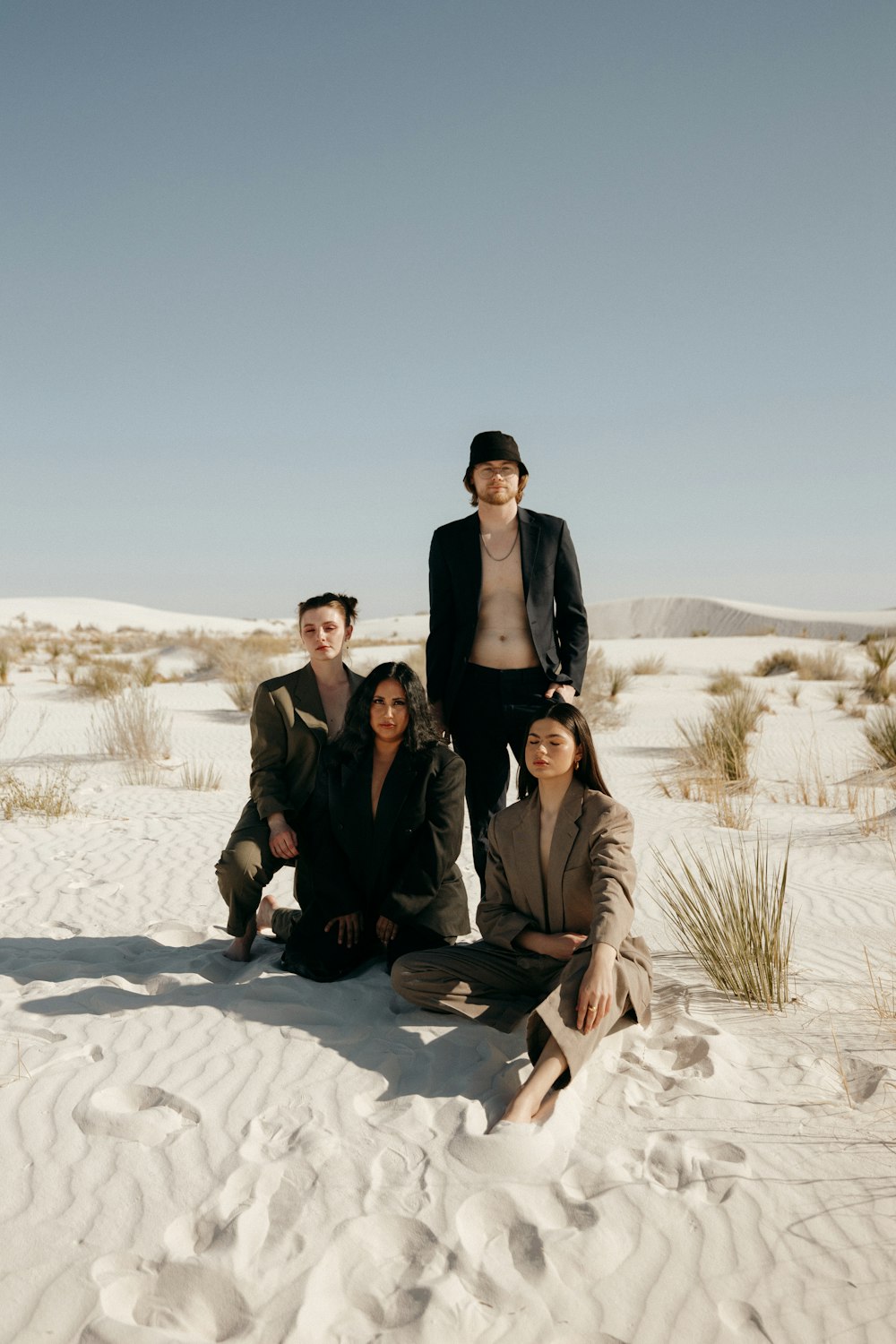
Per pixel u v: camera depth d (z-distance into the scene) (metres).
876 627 85.75
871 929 5.38
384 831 4.26
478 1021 3.76
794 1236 2.62
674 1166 2.89
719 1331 2.32
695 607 110.12
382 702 4.25
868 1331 2.33
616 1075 3.40
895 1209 2.73
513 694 4.82
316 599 4.67
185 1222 2.60
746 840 7.89
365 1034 3.72
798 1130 3.10
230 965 4.58
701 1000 4.12
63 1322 2.26
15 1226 2.58
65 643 42.09
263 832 4.58
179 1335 2.24
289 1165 2.82
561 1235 2.56
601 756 13.26
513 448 4.72
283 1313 2.29
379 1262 2.48
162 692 21.44
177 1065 3.43
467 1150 2.88
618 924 3.41
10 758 12.48
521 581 4.82
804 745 14.14
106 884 6.23
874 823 8.20
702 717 17.38
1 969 4.51
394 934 4.29
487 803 4.95
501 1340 2.26
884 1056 3.61
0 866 6.69
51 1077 3.34
